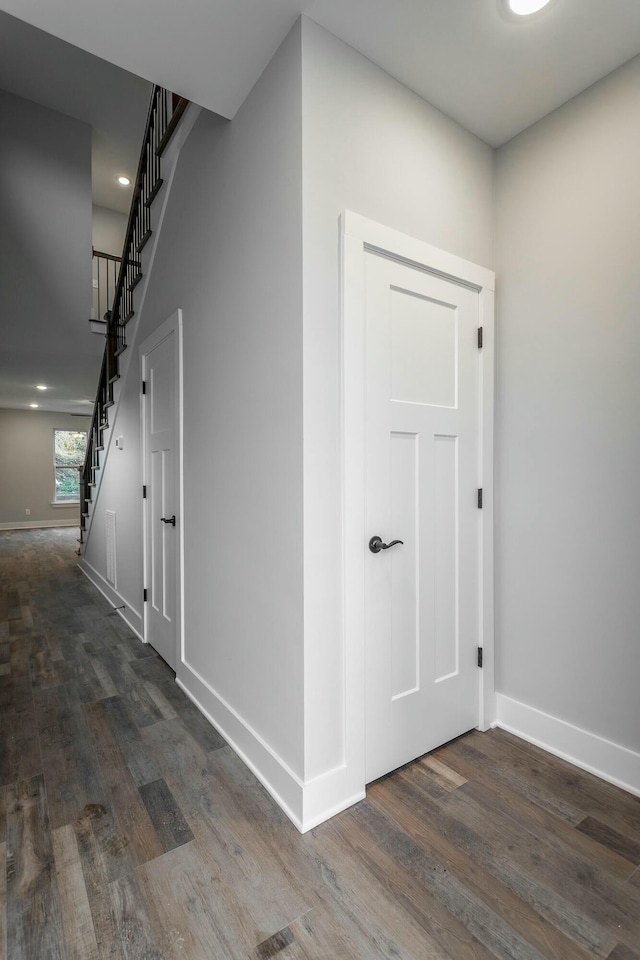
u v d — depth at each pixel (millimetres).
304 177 1494
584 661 1830
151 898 1268
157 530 3025
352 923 1199
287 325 1582
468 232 2018
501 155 2107
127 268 3891
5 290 4629
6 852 1424
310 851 1429
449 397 1964
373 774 1734
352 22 1510
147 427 3193
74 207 5059
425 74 1725
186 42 1574
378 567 1719
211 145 2150
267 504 1722
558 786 1726
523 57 1643
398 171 1757
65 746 1995
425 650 1895
